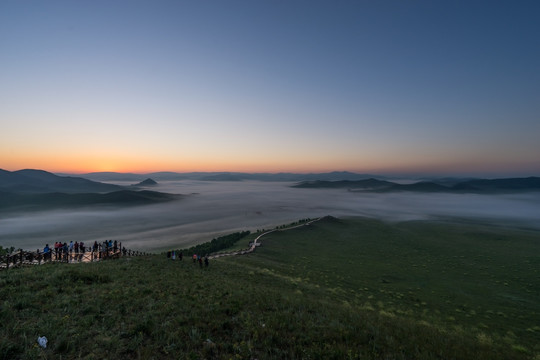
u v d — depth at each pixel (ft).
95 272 64.75
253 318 42.63
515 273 244.01
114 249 113.29
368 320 51.39
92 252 103.50
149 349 29.55
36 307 39.14
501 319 112.78
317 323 43.62
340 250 364.79
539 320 115.75
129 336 32.45
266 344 33.60
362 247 400.06
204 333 34.83
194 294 54.95
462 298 152.05
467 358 37.88
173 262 106.52
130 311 41.04
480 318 110.83
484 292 173.37
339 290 126.41
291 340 35.32
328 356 31.78
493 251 383.65
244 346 32.22
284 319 43.21
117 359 27.68
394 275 220.43
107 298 46.06
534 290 183.21
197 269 100.78
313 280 159.63
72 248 104.94
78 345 29.43
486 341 58.23
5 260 72.79
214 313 43.01
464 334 64.90
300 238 447.01
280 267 199.82
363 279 193.26
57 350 27.99
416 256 337.31
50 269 64.39
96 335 32.17
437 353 37.88
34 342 28.89
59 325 33.35
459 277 225.15
